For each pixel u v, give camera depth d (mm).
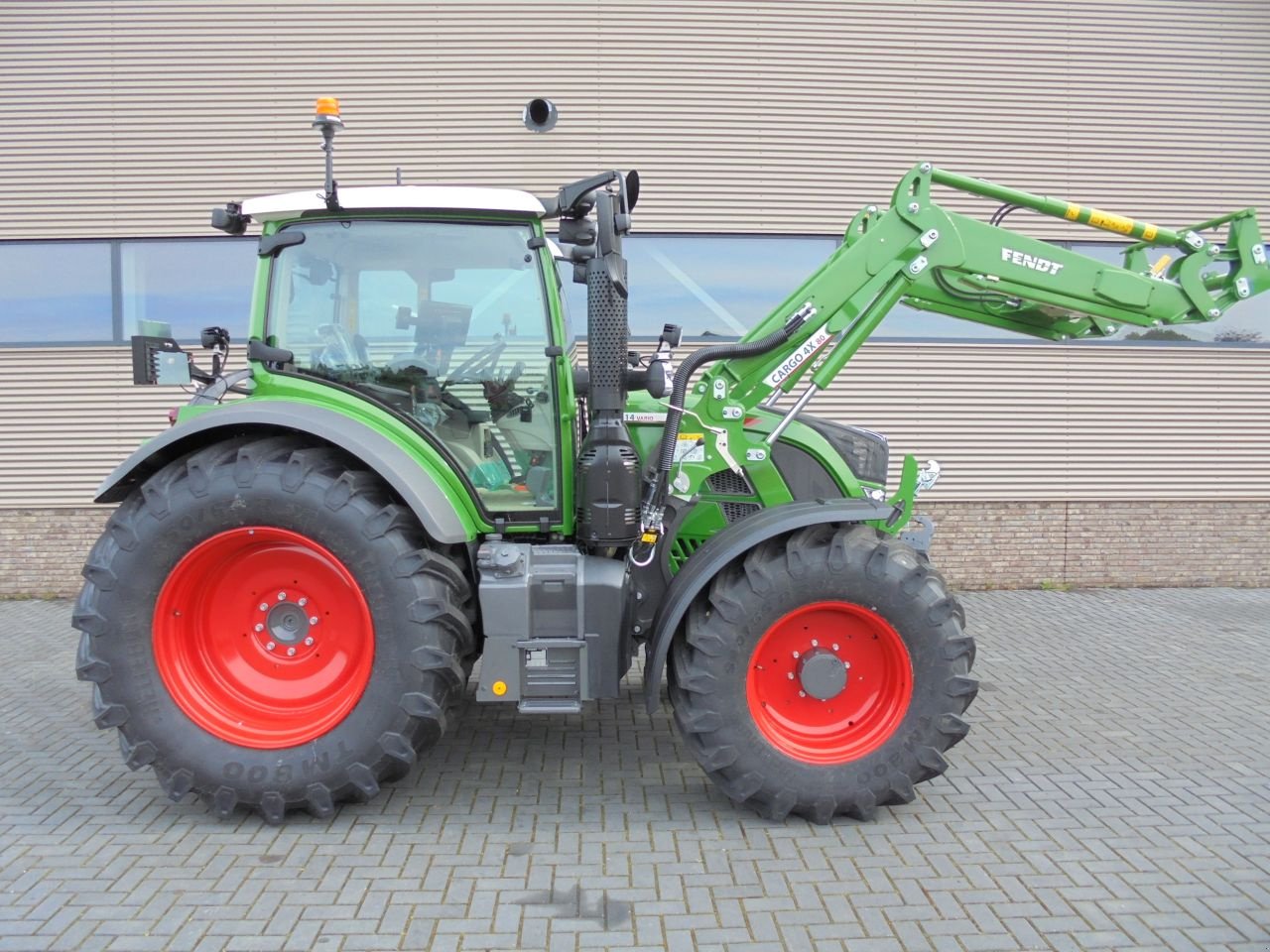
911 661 3418
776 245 7555
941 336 7730
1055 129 7707
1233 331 7910
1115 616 6891
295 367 3719
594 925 2756
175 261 7359
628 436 3555
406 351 3729
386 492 3457
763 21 7418
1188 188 7844
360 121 7332
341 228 3652
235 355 7383
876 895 2934
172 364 3711
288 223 3678
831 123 7512
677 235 7496
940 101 7590
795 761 3412
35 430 7422
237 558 3469
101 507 7469
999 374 7727
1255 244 4059
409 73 7316
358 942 2664
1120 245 7836
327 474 3346
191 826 3410
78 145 7277
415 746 3377
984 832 3393
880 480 4691
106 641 3312
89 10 7215
